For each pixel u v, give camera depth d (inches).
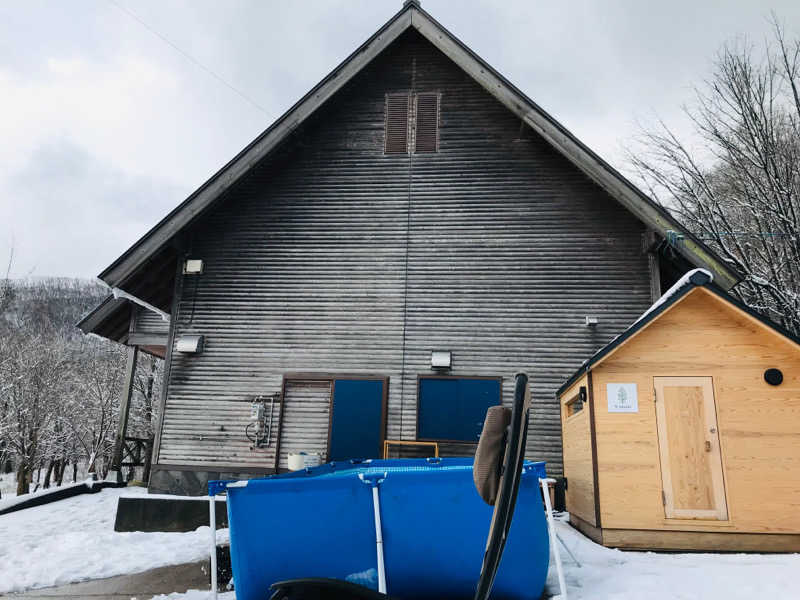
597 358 274.5
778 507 256.5
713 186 657.0
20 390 1180.5
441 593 172.4
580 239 435.8
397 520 170.4
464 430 410.6
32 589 237.0
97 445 1222.3
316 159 475.5
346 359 433.1
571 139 412.8
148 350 587.8
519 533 175.8
